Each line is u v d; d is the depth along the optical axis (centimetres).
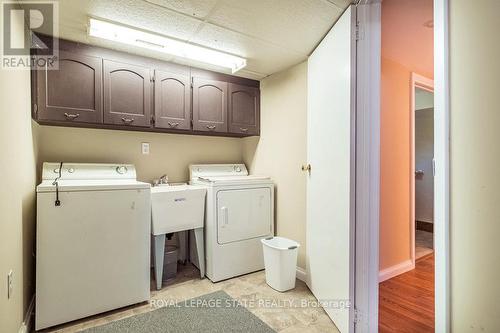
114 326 172
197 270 265
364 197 158
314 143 211
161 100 236
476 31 84
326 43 190
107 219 186
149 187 204
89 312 180
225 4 159
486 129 81
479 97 83
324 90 193
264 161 295
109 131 247
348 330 157
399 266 261
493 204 80
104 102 210
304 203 244
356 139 158
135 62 224
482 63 82
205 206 250
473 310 84
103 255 185
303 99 245
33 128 190
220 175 296
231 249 247
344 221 163
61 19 171
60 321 171
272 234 274
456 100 89
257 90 297
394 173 255
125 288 193
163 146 276
